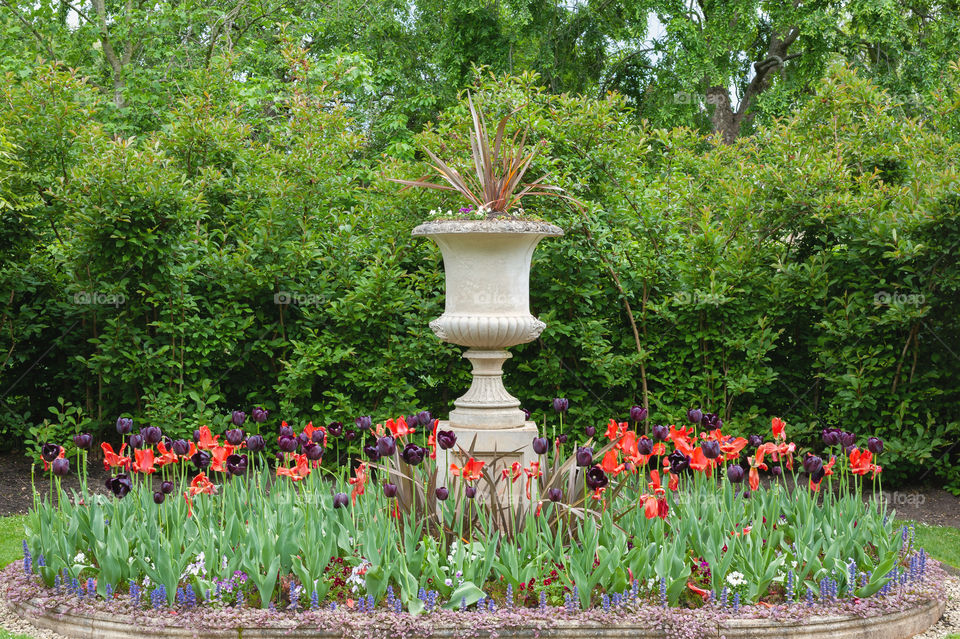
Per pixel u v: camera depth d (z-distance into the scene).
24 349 8.04
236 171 8.78
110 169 7.11
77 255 7.47
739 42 16.22
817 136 9.41
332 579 4.04
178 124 8.52
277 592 4.04
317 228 8.23
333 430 4.96
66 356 8.09
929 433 7.30
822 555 4.51
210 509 4.62
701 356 7.80
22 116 7.91
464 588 3.95
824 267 7.42
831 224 7.57
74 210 7.44
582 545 4.29
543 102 8.27
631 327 7.96
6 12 14.35
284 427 4.71
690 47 15.62
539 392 7.94
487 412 4.88
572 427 7.82
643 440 4.42
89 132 7.66
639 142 8.12
